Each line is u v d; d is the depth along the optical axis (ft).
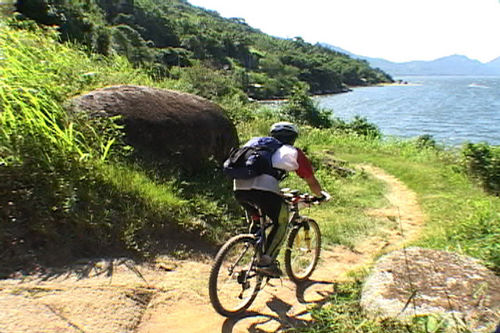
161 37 382.01
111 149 18.90
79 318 11.17
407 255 14.90
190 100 23.36
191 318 12.60
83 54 31.76
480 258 15.72
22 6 77.92
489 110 284.82
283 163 12.92
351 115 247.70
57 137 17.07
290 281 16.34
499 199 31.60
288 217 13.99
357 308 12.80
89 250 14.34
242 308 13.29
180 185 20.26
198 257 16.57
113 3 354.54
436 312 11.33
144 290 13.29
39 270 12.69
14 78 18.86
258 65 522.47
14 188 14.64
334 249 20.79
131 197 17.15
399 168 47.44
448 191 35.94
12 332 9.99
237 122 52.70
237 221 19.94
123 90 21.61
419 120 223.71
